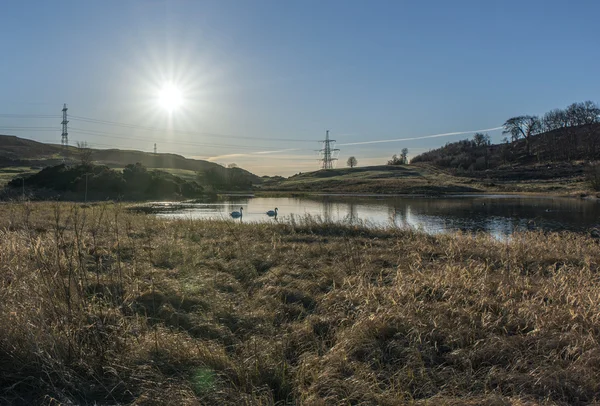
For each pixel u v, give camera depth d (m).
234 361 4.16
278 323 5.28
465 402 3.53
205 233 12.47
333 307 5.69
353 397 3.61
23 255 6.49
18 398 3.64
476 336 4.77
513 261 8.79
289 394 3.70
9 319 4.43
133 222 14.09
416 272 7.16
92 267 7.11
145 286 6.31
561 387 3.79
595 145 101.75
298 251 9.65
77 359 4.07
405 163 155.88
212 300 5.90
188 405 3.41
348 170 129.25
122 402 3.62
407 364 4.16
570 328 4.97
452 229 22.09
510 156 120.62
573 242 11.71
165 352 4.22
